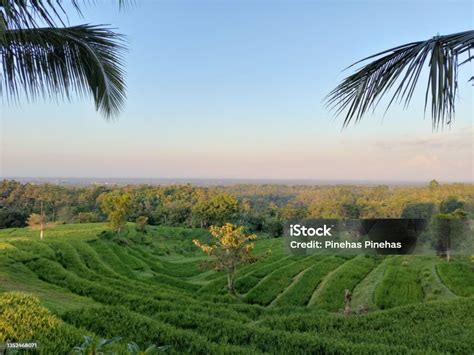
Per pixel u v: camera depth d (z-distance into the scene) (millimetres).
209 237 49000
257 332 7430
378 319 10242
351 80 2076
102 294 13906
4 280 13125
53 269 17422
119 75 4371
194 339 5812
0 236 33219
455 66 1822
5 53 3482
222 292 23328
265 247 36719
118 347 3834
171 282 26172
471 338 8281
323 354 6383
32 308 4977
